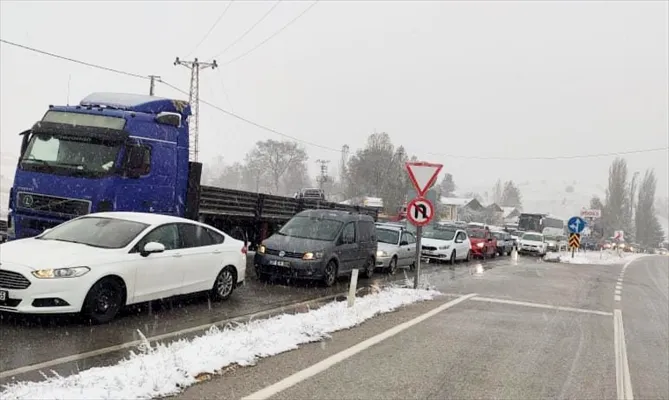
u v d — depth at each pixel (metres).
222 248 10.44
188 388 5.64
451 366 7.12
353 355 7.31
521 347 8.42
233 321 8.99
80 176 11.30
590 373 7.28
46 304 7.43
